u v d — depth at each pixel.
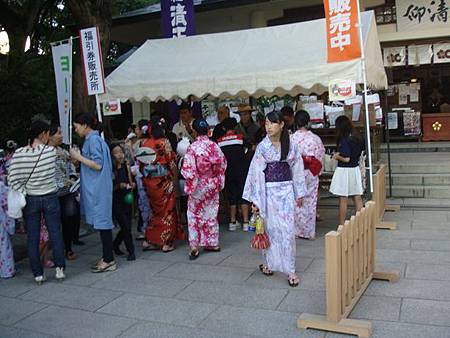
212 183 6.03
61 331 4.12
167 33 9.80
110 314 4.43
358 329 3.71
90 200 5.52
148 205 6.96
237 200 7.36
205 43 7.72
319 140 6.52
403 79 14.22
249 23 12.82
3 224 5.61
